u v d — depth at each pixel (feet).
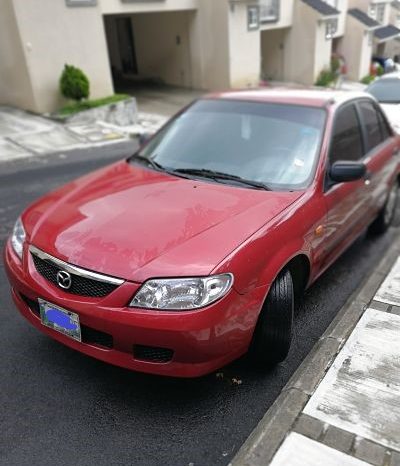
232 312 8.50
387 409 8.84
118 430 8.65
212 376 10.13
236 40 55.31
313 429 8.34
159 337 8.11
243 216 9.76
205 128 13.23
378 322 11.60
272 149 12.19
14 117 38.40
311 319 12.47
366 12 81.76
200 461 8.08
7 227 17.94
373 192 15.29
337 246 13.17
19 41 36.63
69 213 10.11
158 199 10.47
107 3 44.73
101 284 8.44
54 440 8.41
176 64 61.52
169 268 8.28
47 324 9.16
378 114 16.72
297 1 68.95
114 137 35.99
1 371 10.09
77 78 38.37
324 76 73.26
